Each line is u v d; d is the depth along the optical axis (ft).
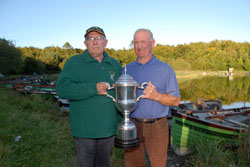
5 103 24.75
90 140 7.41
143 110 8.18
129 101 7.14
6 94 37.11
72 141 14.94
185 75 135.23
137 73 8.44
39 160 11.18
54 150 12.69
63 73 7.31
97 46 7.36
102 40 7.45
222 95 51.70
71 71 7.36
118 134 7.30
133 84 7.08
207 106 25.72
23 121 17.10
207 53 181.78
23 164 10.47
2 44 90.84
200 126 14.89
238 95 51.90
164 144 8.26
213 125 14.69
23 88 45.78
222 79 106.32
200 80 99.40
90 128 7.22
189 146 15.48
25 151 11.83
